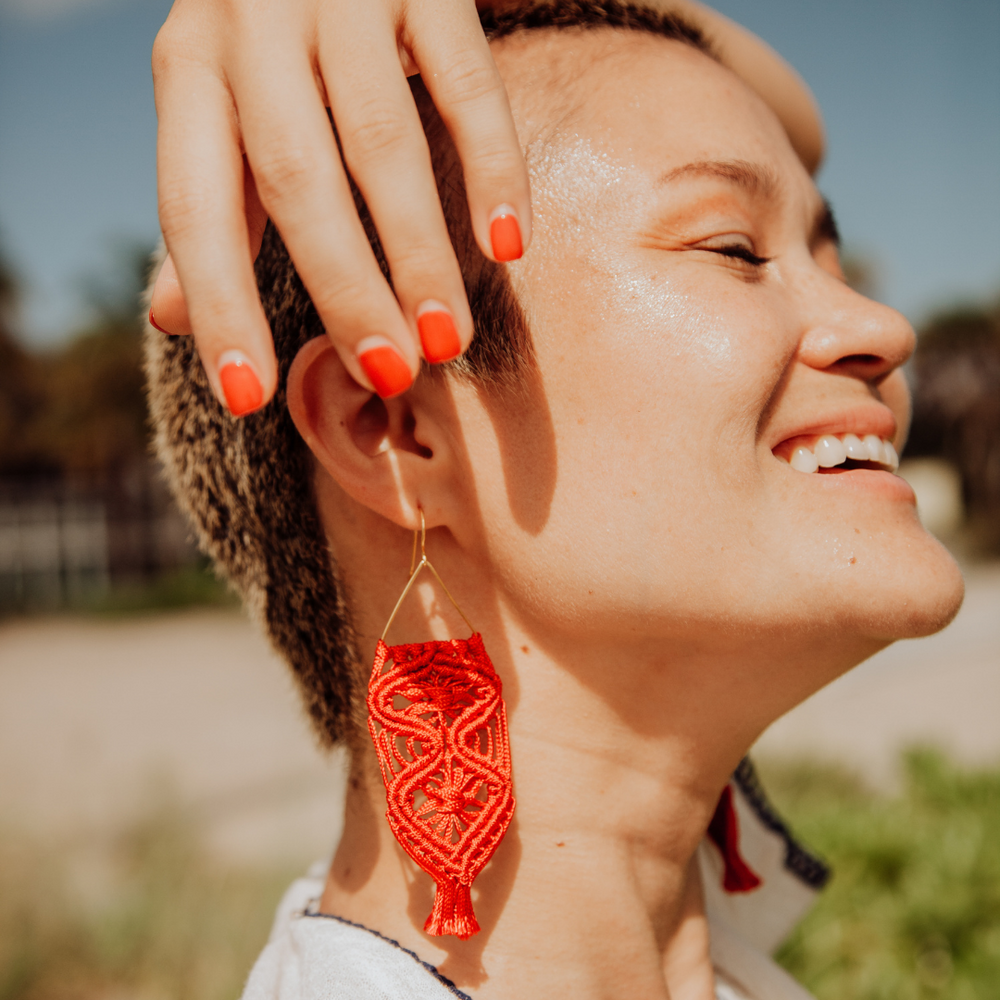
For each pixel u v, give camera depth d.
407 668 1.00
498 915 1.08
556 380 1.04
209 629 15.51
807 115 1.62
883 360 1.13
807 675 1.07
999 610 14.09
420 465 1.08
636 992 1.10
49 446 21.95
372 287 0.75
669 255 1.05
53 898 4.29
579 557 1.02
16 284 22.64
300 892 1.44
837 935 3.58
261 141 0.76
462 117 0.80
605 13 1.19
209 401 1.29
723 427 0.99
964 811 4.60
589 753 1.11
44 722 9.02
